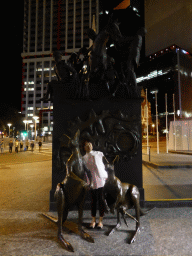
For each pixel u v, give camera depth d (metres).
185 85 67.94
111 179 3.36
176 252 2.72
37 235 3.22
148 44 85.81
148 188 6.26
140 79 91.12
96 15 89.75
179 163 11.79
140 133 4.76
